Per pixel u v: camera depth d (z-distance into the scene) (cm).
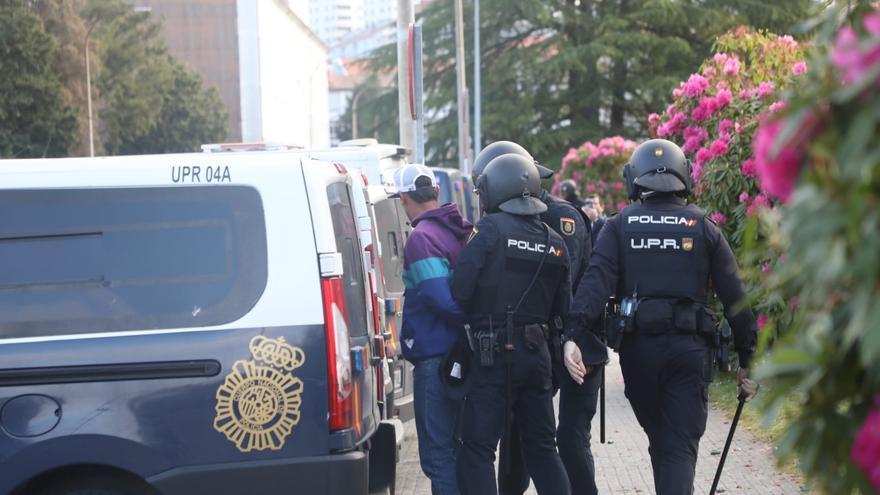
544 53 4722
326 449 511
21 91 4794
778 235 229
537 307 611
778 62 1352
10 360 508
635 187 607
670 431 577
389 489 596
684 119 1352
